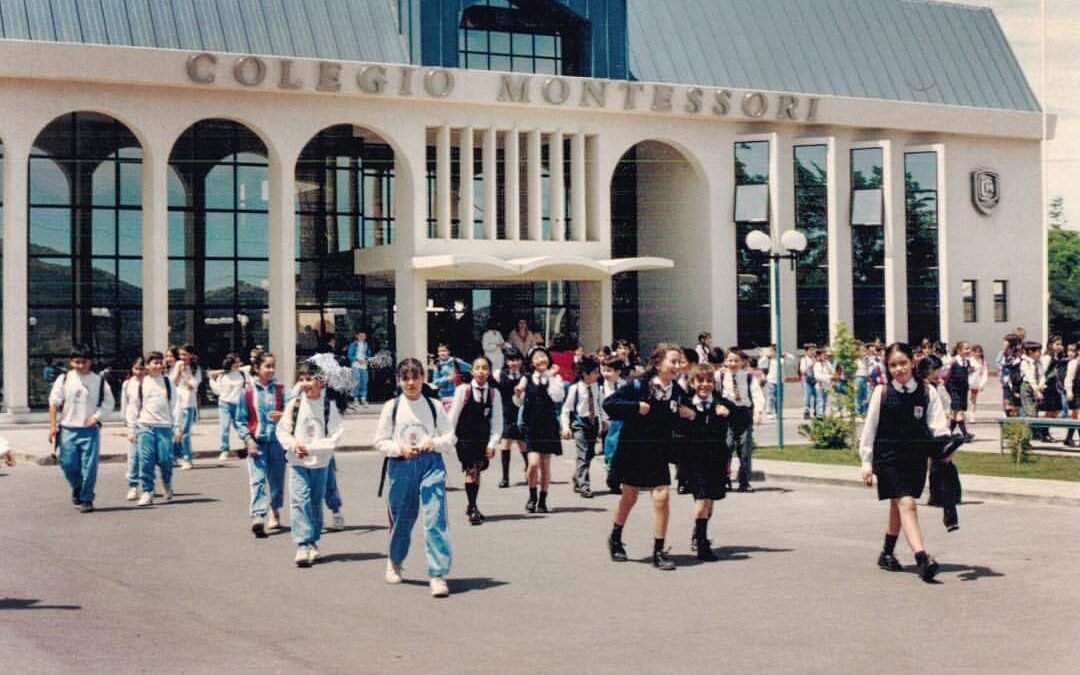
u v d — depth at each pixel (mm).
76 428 17484
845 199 44125
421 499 11688
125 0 35406
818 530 15523
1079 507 17344
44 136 35500
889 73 47438
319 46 37469
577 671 8609
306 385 13148
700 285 42406
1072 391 26203
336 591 11633
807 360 35031
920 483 12195
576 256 39031
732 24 45344
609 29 40812
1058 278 70125
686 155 42031
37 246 35469
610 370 19734
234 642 9539
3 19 33594
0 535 15297
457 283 40844
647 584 11922
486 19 39812
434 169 41094
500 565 13070
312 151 39562
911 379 12211
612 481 13102
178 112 35031
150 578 12344
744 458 19688
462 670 8648
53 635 9797
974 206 47062
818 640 9492
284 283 36625
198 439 28703
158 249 35062
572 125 39844
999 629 9844
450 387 24547
